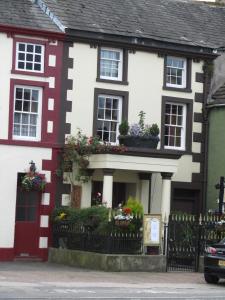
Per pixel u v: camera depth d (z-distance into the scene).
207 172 27.75
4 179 24.20
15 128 24.66
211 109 27.83
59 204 25.02
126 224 22.11
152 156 25.06
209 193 27.56
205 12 31.00
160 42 26.95
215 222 23.75
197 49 27.70
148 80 26.86
